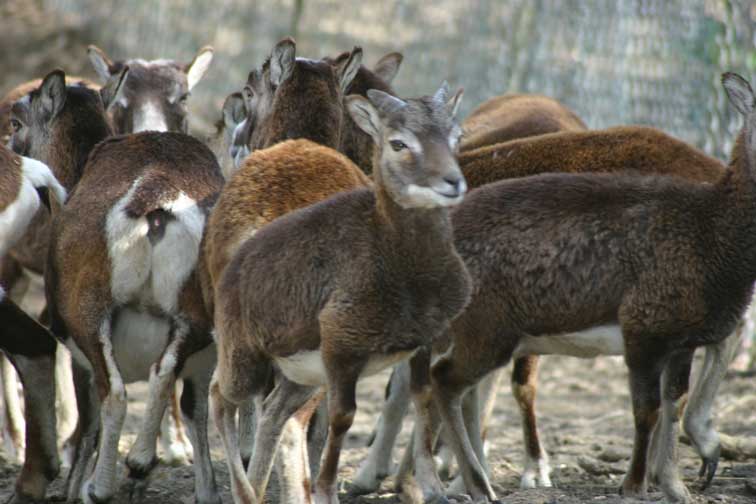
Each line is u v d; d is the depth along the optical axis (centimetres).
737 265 1844
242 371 1762
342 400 1670
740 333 2155
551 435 2733
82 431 2100
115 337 2003
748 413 2845
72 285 1967
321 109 2261
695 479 2198
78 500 2100
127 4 5597
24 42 5362
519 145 2211
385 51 5238
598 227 1867
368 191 1722
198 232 1956
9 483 2284
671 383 1942
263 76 2408
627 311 1855
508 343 1917
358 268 1652
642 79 3806
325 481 1700
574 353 1983
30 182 2066
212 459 2462
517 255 1884
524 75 4394
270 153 1941
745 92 1883
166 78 3003
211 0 5606
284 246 1714
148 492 2191
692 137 3622
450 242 1681
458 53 4850
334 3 5588
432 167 1634
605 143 2169
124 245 1925
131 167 2011
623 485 1927
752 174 1839
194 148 2073
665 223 1853
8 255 2528
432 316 1680
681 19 3703
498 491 2123
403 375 2145
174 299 1952
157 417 1962
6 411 2489
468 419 2091
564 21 4206
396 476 2019
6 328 2052
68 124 2344
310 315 1680
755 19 3512
